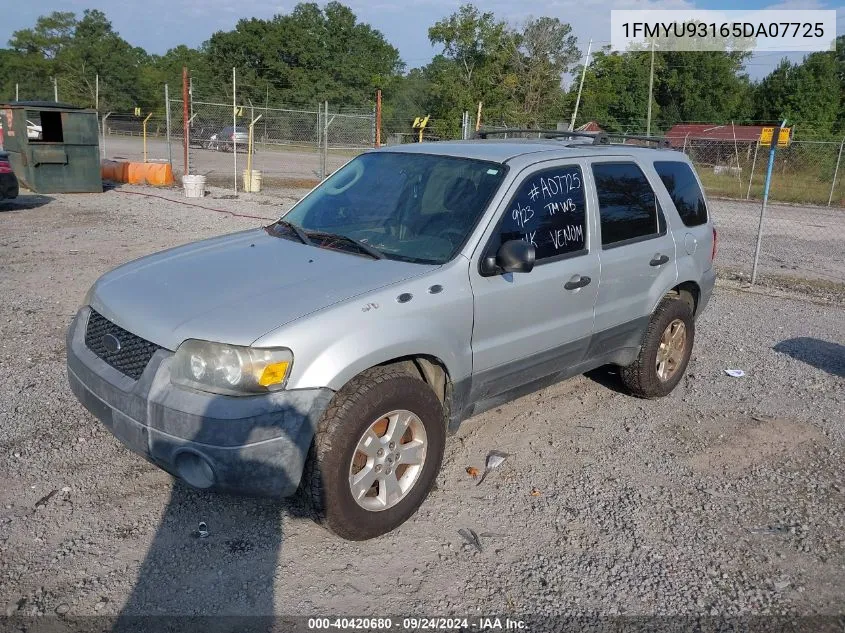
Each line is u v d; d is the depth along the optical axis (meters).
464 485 4.24
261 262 3.91
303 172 27.38
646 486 4.33
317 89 67.44
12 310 7.17
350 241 4.11
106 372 3.47
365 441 3.45
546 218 4.33
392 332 3.45
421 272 3.73
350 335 3.31
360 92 68.94
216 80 67.19
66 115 16.61
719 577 3.51
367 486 3.51
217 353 3.14
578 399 5.60
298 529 3.73
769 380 6.23
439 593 3.31
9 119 17.16
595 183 4.71
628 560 3.61
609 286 4.73
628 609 3.26
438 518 3.89
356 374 3.36
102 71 67.19
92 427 4.65
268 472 3.16
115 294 3.72
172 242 11.27
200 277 3.74
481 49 44.84
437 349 3.68
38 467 4.15
